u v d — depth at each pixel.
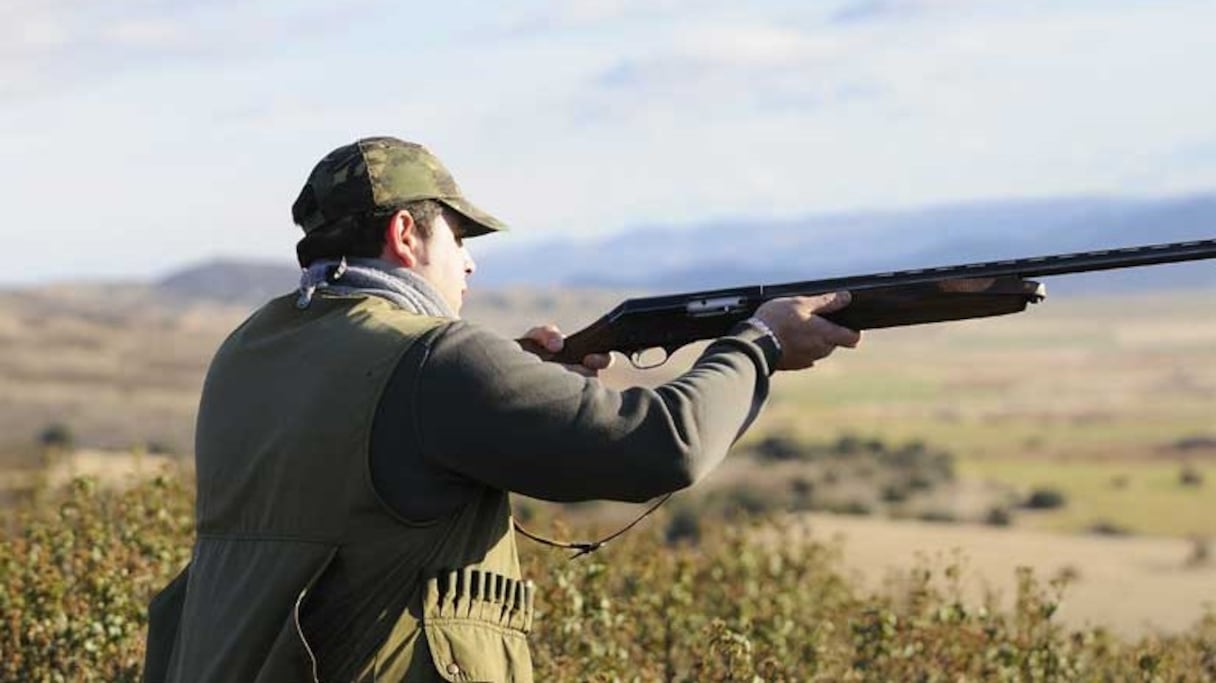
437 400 4.70
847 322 5.33
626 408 4.73
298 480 4.78
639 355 5.64
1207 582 36.59
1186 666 10.93
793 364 5.23
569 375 4.79
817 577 12.11
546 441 4.66
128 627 8.39
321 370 4.83
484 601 4.80
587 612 9.23
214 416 5.04
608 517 22.44
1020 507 100.38
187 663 4.99
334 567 4.74
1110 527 87.44
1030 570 10.56
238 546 4.93
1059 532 85.62
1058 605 10.25
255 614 4.80
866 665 9.95
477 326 4.84
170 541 9.67
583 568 9.53
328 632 4.74
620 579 10.81
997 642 10.12
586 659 8.91
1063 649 10.25
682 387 4.84
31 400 168.62
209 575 4.98
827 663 10.03
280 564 4.79
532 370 4.75
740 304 5.44
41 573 8.67
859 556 25.86
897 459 111.69
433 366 4.73
